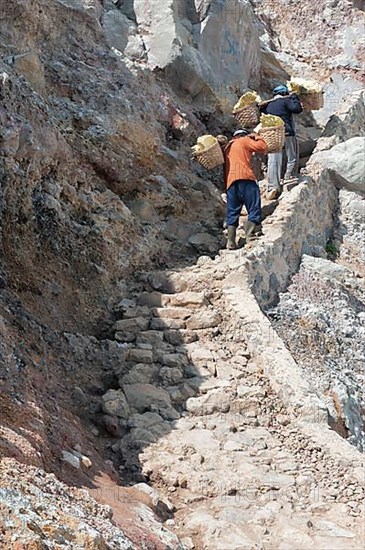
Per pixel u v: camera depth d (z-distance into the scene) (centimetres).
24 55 815
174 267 834
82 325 701
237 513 475
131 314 722
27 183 718
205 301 729
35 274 704
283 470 525
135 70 973
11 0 830
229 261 782
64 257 740
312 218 959
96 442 556
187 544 443
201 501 495
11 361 530
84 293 732
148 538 407
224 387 617
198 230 910
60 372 616
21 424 458
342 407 657
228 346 682
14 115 707
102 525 382
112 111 899
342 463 529
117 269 783
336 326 799
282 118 984
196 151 883
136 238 828
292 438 568
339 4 1461
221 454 539
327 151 1067
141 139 916
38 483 386
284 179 982
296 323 757
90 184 835
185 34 1080
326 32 1444
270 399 611
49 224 738
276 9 1466
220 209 946
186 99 1073
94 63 938
